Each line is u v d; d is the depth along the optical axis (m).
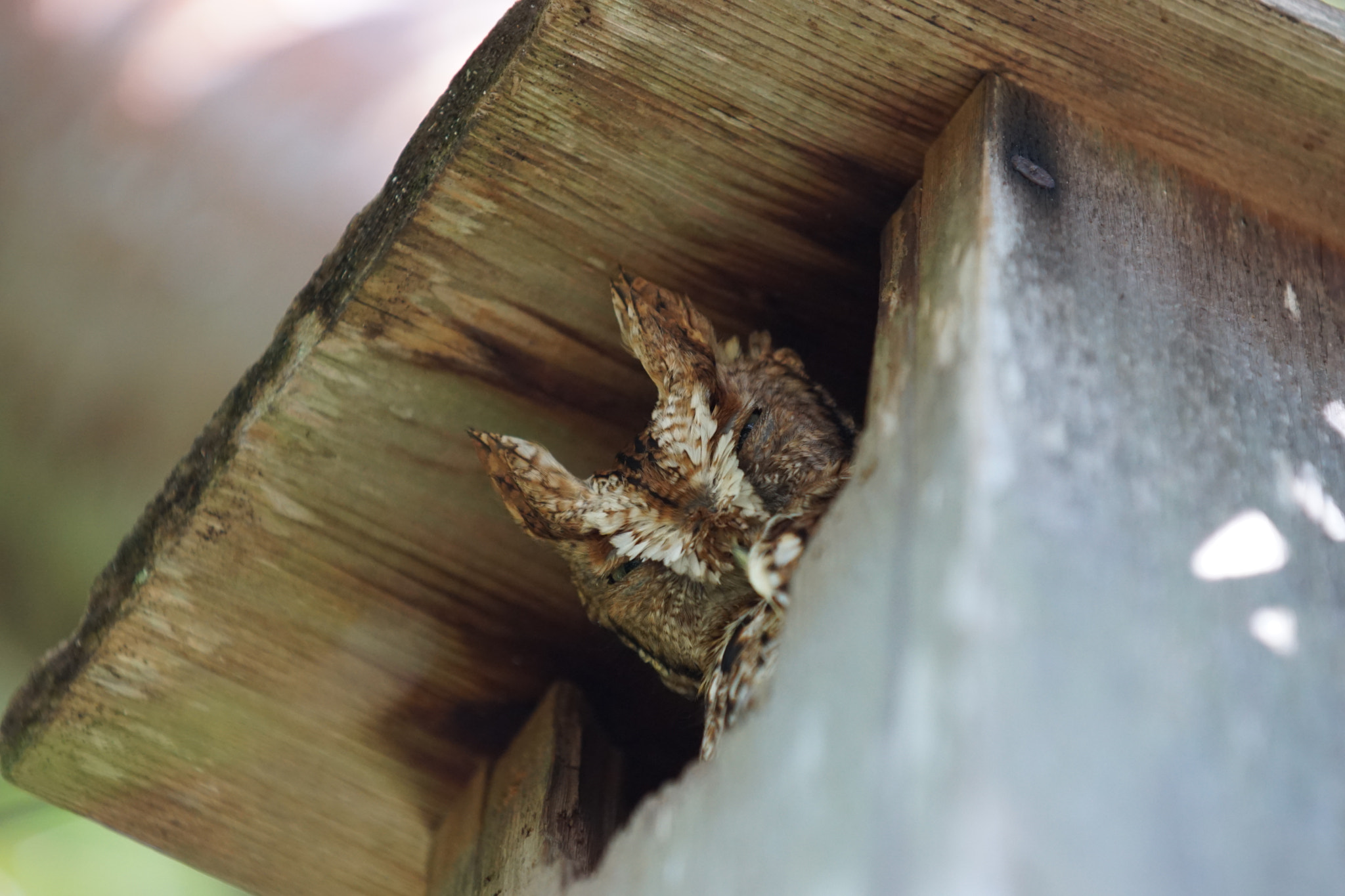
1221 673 0.75
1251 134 0.83
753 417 0.86
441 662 0.93
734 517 0.85
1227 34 0.81
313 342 0.88
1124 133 0.83
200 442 0.90
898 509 0.76
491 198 0.86
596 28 0.83
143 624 0.92
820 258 0.86
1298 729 0.75
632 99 0.84
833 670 0.75
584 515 0.87
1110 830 0.72
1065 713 0.73
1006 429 0.76
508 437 0.87
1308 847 0.74
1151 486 0.77
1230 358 0.81
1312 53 0.81
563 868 0.86
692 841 0.77
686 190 0.85
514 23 0.84
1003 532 0.74
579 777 0.89
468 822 0.93
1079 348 0.78
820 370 0.88
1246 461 0.79
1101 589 0.75
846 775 0.73
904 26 0.82
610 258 0.87
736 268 0.87
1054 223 0.81
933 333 0.78
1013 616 0.73
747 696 0.80
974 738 0.72
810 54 0.82
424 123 0.86
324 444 0.90
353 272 0.87
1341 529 0.79
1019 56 0.82
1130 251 0.81
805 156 0.84
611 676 0.93
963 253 0.79
